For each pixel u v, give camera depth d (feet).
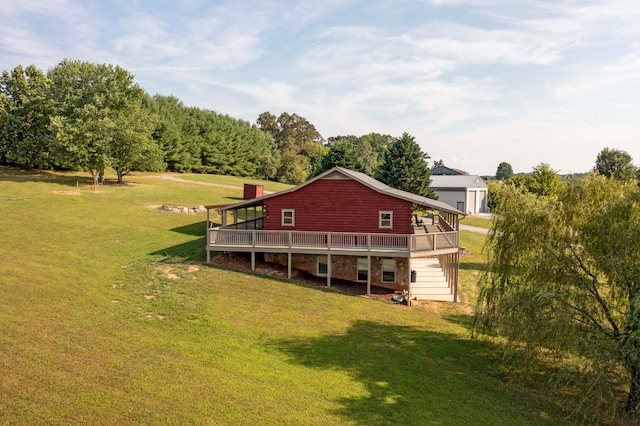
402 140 162.61
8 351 38.40
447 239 73.77
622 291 44.70
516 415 39.27
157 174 201.67
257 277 71.67
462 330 60.49
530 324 44.34
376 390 40.27
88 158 133.90
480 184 192.54
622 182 50.01
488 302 53.16
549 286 46.62
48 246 78.64
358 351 48.98
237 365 41.73
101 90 145.89
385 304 68.13
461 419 36.96
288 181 263.08
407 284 75.41
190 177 203.72
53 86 158.10
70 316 48.42
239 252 84.58
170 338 46.16
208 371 39.65
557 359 44.80
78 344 41.65
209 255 75.31
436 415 37.09
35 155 160.04
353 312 62.23
